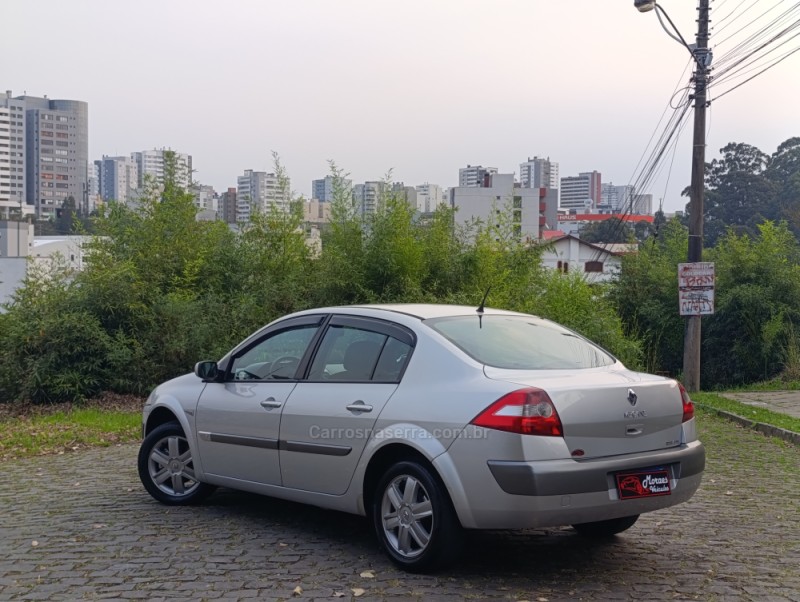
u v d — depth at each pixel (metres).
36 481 8.28
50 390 14.16
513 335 5.93
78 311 14.58
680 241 27.08
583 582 5.23
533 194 62.97
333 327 6.22
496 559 5.72
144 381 14.65
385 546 5.48
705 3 16.91
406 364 5.59
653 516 6.99
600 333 17.44
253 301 15.35
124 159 193.62
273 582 5.18
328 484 5.82
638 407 5.30
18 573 5.37
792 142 64.38
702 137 17.08
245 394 6.50
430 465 5.23
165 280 15.94
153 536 6.23
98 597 4.92
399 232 15.55
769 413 13.52
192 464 7.08
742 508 7.30
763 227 23.30
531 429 4.90
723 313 22.42
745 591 5.09
